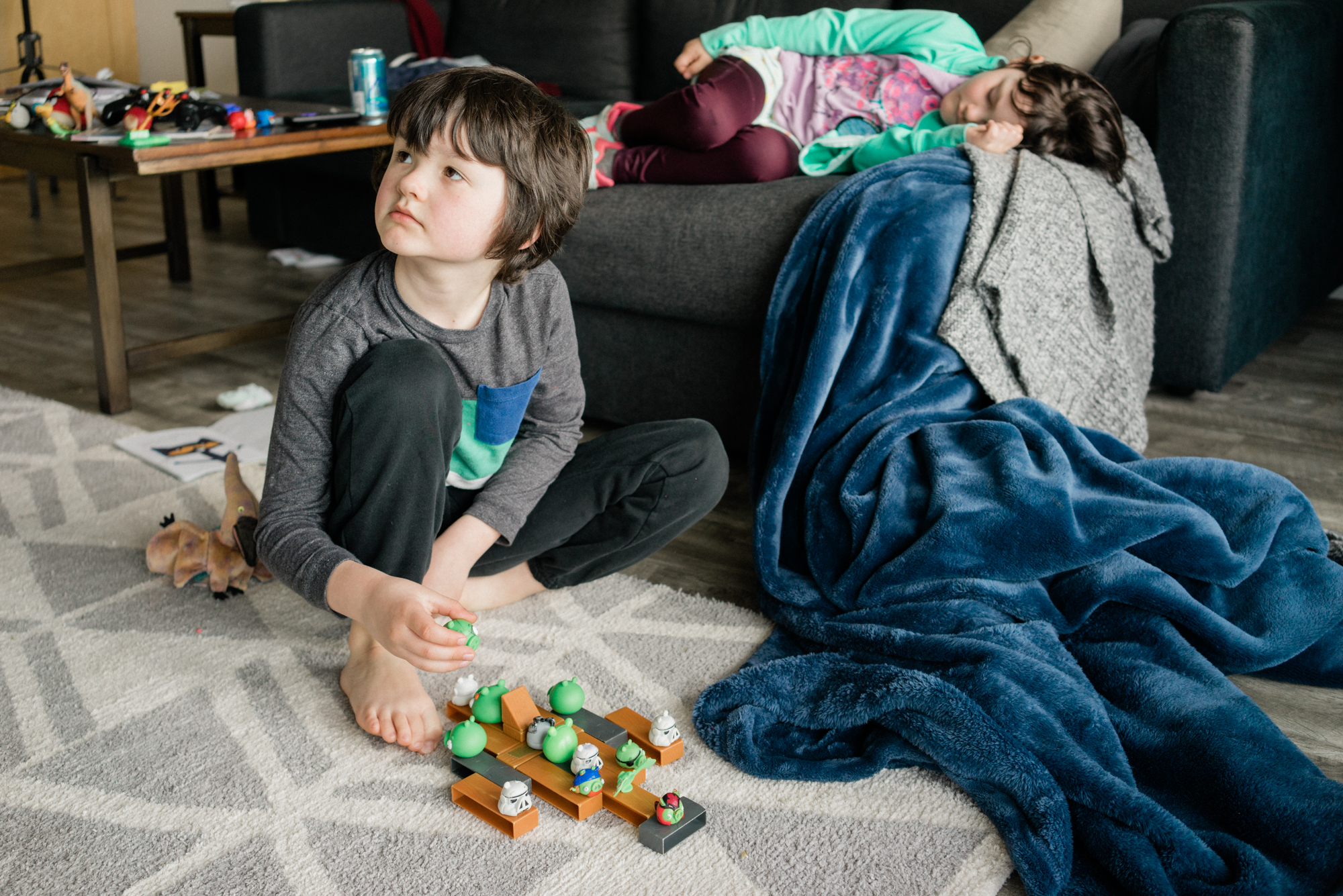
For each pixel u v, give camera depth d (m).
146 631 1.27
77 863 0.90
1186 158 1.90
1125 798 0.92
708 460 1.24
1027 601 1.21
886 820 0.97
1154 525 1.20
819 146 1.96
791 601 1.31
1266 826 0.92
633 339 1.88
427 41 3.32
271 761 1.04
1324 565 1.26
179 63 4.75
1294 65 1.95
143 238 3.42
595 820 0.97
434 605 0.94
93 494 1.64
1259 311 2.11
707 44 2.27
